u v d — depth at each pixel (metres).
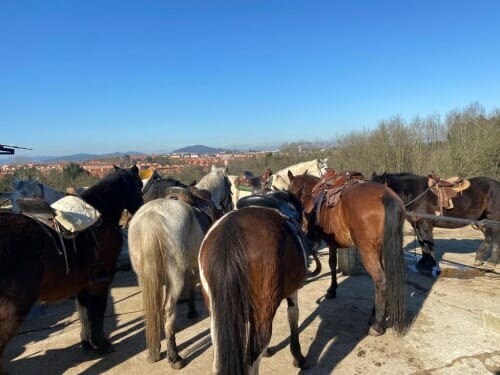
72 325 4.61
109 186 4.09
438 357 3.50
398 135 19.88
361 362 3.46
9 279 2.65
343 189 4.25
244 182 7.43
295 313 3.26
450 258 7.14
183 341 4.01
